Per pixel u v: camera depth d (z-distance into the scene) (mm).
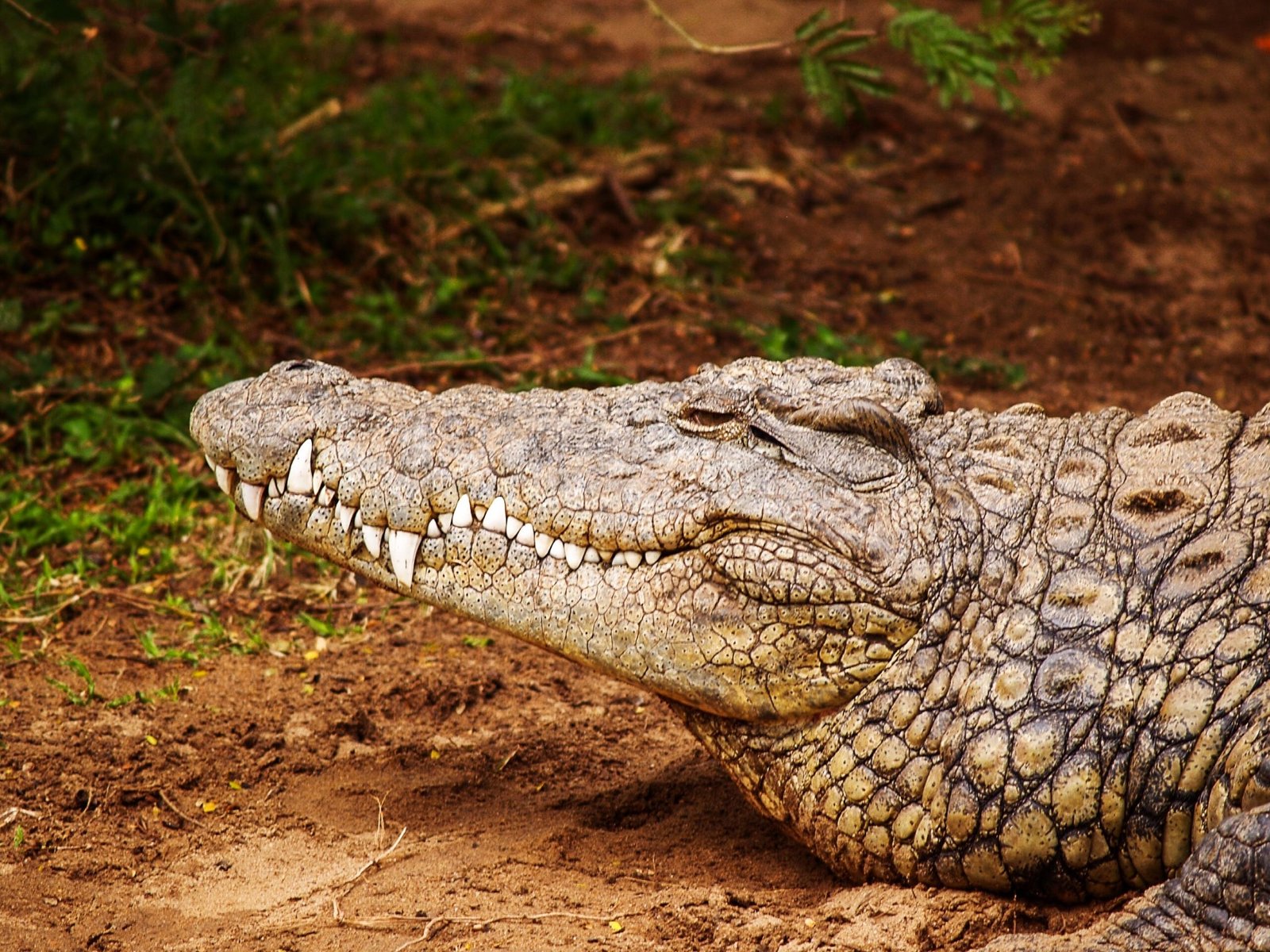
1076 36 27891
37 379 13758
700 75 24719
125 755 9164
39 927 7398
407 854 8289
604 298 16891
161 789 8867
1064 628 7262
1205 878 6516
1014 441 7996
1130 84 26203
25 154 16250
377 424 8461
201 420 8797
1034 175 22031
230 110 18828
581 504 7902
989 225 20234
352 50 23906
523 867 8148
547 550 8016
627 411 8250
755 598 7648
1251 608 6984
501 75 23547
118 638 10797
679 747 9758
